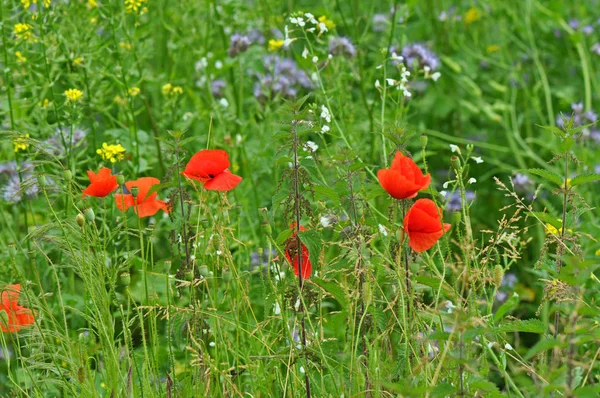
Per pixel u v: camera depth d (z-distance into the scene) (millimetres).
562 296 3189
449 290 3266
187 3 6547
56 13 5355
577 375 3396
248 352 3818
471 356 3318
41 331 3340
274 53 6070
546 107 7863
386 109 6184
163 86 6023
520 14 8305
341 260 3463
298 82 6180
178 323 3498
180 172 3510
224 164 3455
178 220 3578
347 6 7703
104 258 3455
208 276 3377
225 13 6391
